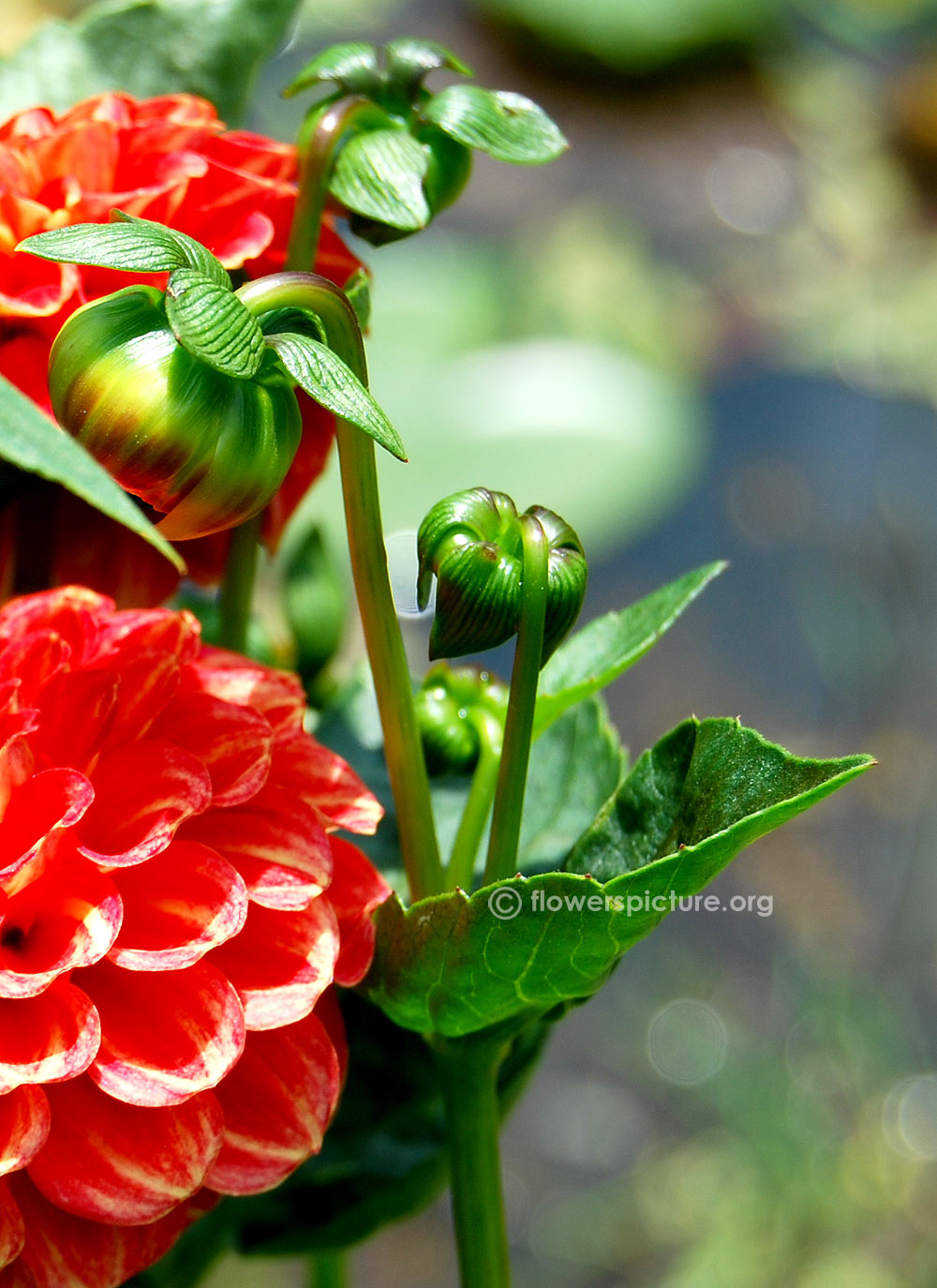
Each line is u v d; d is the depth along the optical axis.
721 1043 1.56
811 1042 1.55
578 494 1.58
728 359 2.08
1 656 0.45
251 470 0.43
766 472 1.94
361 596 0.45
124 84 0.53
